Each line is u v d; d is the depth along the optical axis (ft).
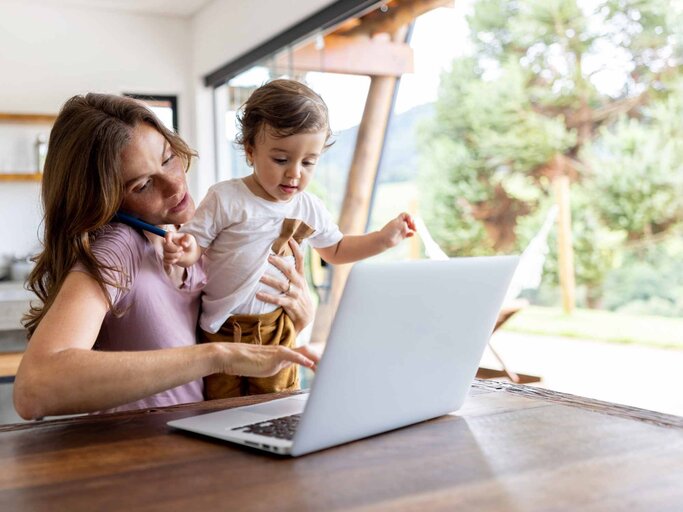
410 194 24.21
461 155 24.66
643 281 21.63
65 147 3.84
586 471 2.49
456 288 2.98
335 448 2.76
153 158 4.01
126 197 4.12
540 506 2.18
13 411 8.86
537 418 3.21
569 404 3.49
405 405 2.98
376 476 2.44
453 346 3.10
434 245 9.53
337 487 2.34
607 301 22.39
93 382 3.02
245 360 3.17
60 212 3.83
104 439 2.93
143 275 4.17
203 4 15.25
